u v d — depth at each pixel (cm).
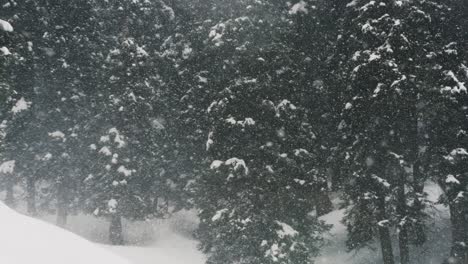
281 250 1662
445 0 2069
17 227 562
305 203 1800
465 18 2077
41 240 552
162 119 3023
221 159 1823
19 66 2309
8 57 1430
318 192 1877
